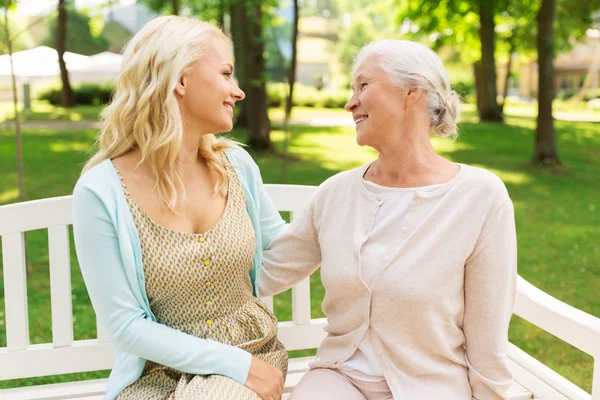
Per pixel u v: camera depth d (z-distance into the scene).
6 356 2.16
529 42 21.70
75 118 18.05
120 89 1.80
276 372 1.80
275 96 26.03
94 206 1.72
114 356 2.21
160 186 1.77
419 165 1.83
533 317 2.04
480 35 19.56
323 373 1.89
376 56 1.81
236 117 15.02
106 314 1.73
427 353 1.79
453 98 1.85
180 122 1.74
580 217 7.68
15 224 2.13
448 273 1.74
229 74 1.84
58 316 2.18
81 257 1.74
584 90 34.16
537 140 11.40
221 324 1.84
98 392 2.12
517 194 9.09
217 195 1.90
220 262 1.80
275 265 2.07
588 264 5.73
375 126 1.80
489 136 15.89
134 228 1.73
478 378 1.79
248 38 11.37
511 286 1.78
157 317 1.84
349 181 1.94
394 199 1.83
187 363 1.71
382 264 1.77
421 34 18.05
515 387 2.18
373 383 1.82
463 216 1.75
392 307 1.76
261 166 10.70
